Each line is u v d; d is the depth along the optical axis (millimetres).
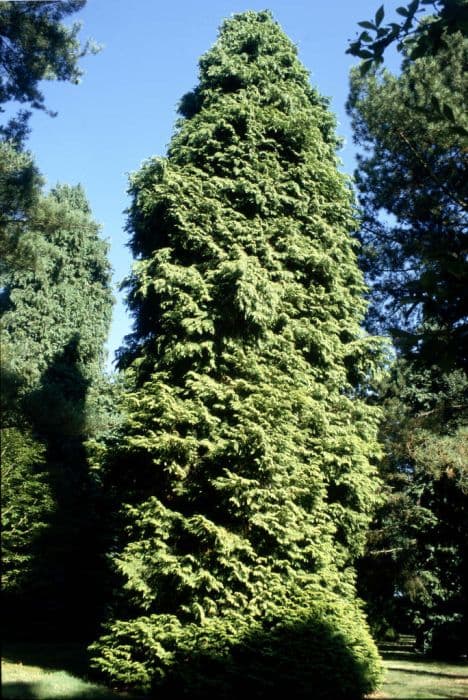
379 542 18766
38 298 27609
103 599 19391
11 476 17891
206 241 12234
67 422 12344
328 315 12914
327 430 11930
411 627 20938
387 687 11039
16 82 14031
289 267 12984
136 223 13812
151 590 9938
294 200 13039
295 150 13914
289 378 11438
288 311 12367
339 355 12883
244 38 14750
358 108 16297
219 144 13250
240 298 10938
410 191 15250
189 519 10117
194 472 10891
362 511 12641
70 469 21719
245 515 10102
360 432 13000
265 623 9789
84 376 26625
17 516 18328
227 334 11672
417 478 18500
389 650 22047
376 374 13750
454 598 18219
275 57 14688
